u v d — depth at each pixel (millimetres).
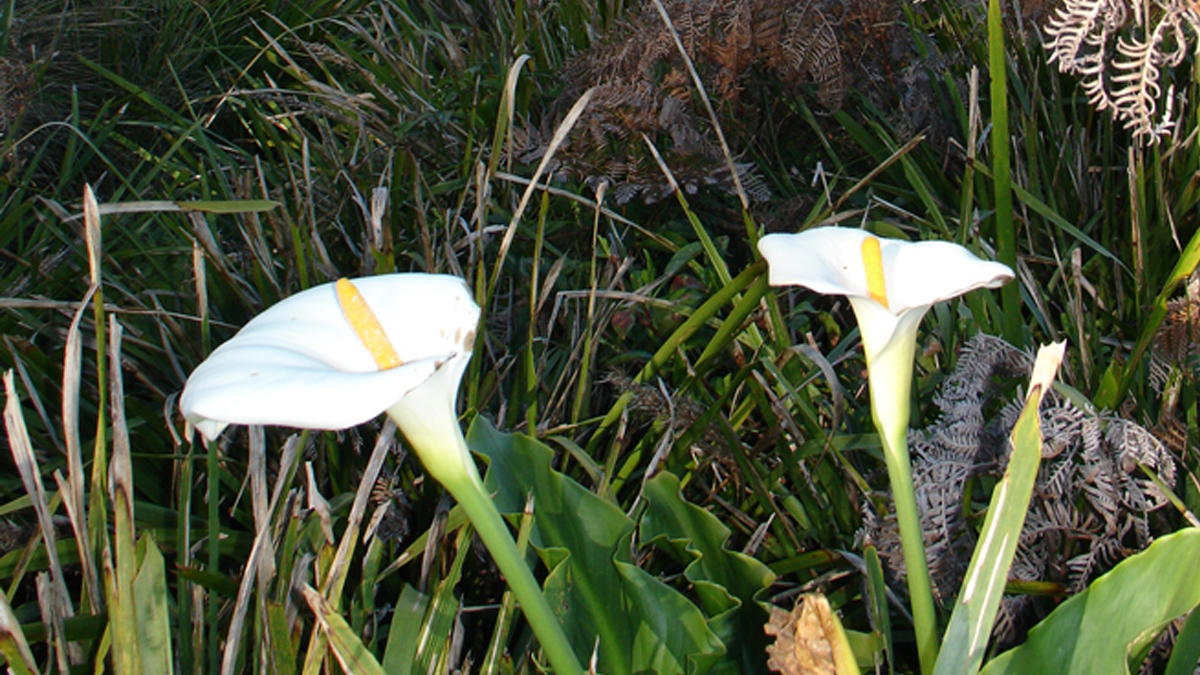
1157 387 1470
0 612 1140
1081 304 1526
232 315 1622
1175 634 1263
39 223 1901
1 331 1571
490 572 1428
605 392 1616
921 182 1700
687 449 1435
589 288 1779
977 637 1101
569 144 1899
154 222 2080
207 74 2717
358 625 1311
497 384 1523
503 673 1300
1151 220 1693
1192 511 1364
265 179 2113
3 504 1477
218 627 1349
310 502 1267
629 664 1270
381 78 2424
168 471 1497
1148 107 1633
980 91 2078
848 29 2016
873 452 1413
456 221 1724
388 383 975
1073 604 1145
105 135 2129
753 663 1263
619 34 2035
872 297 1086
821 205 1787
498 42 2652
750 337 1587
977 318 1508
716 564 1298
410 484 1473
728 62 1921
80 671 1247
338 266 1853
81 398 1554
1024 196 1602
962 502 1371
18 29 2389
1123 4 1379
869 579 1237
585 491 1292
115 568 1272
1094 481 1333
